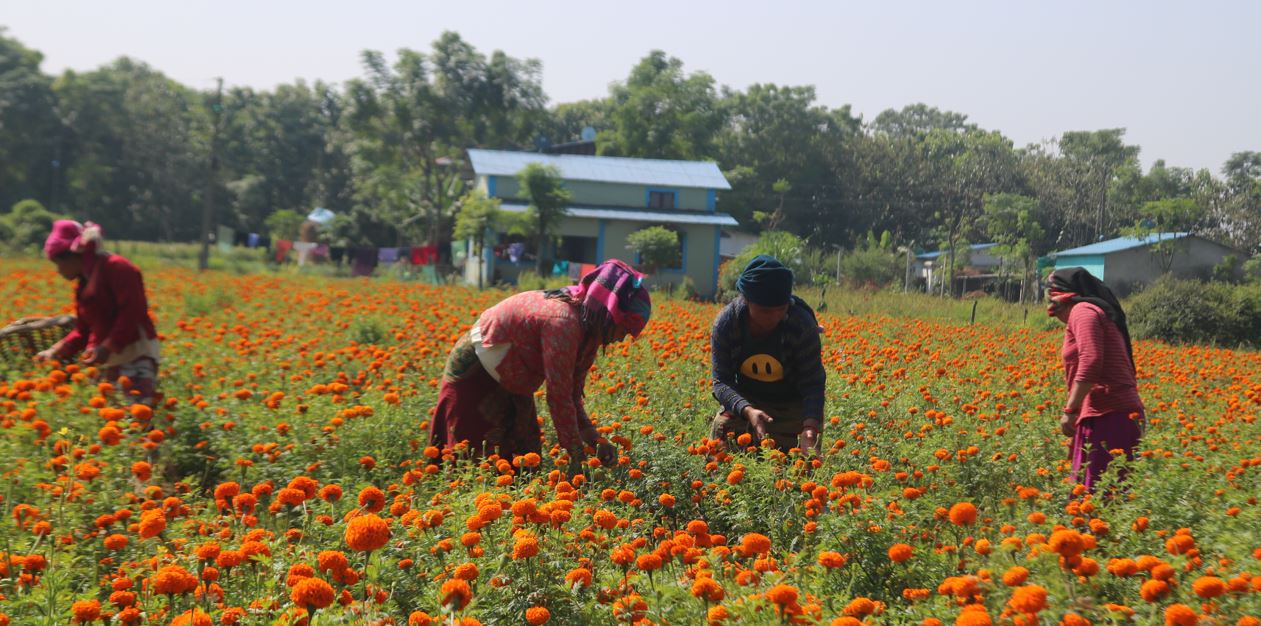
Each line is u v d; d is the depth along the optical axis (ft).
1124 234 182.80
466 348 17.39
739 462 15.17
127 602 9.51
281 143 307.99
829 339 42.42
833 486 13.35
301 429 17.75
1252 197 227.40
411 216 184.96
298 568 9.34
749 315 17.62
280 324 38.50
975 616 8.04
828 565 10.91
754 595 9.55
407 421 18.84
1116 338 17.85
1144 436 20.12
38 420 16.47
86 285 20.10
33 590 9.86
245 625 9.27
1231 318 72.84
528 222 126.31
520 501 10.95
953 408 24.88
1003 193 214.90
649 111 231.91
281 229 242.17
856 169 255.50
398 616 10.03
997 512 14.84
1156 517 14.51
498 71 198.49
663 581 10.86
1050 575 9.97
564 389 16.46
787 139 257.34
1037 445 20.52
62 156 244.83
